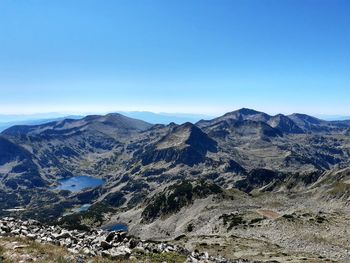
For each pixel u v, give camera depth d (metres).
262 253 97.00
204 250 104.00
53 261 25.84
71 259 26.86
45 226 40.25
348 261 86.75
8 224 37.44
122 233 38.25
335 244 114.25
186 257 36.84
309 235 129.25
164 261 32.94
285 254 95.00
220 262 39.94
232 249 105.50
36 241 30.92
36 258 26.05
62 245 31.39
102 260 28.11
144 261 31.27
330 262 81.31
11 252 26.83
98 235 37.75
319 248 111.00
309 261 81.38
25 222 39.91
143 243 39.72
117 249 32.28
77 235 36.59
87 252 29.56
